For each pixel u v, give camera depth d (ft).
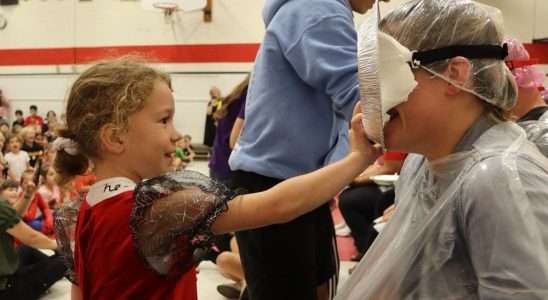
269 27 4.42
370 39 2.64
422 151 2.85
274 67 4.41
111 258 2.85
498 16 2.78
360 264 3.37
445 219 2.63
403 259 2.85
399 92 2.60
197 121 32.76
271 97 4.41
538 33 27.09
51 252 12.78
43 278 9.54
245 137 4.63
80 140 3.10
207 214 2.89
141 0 32.63
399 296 2.88
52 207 16.28
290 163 4.36
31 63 35.19
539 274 2.23
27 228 9.36
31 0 34.65
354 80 3.86
